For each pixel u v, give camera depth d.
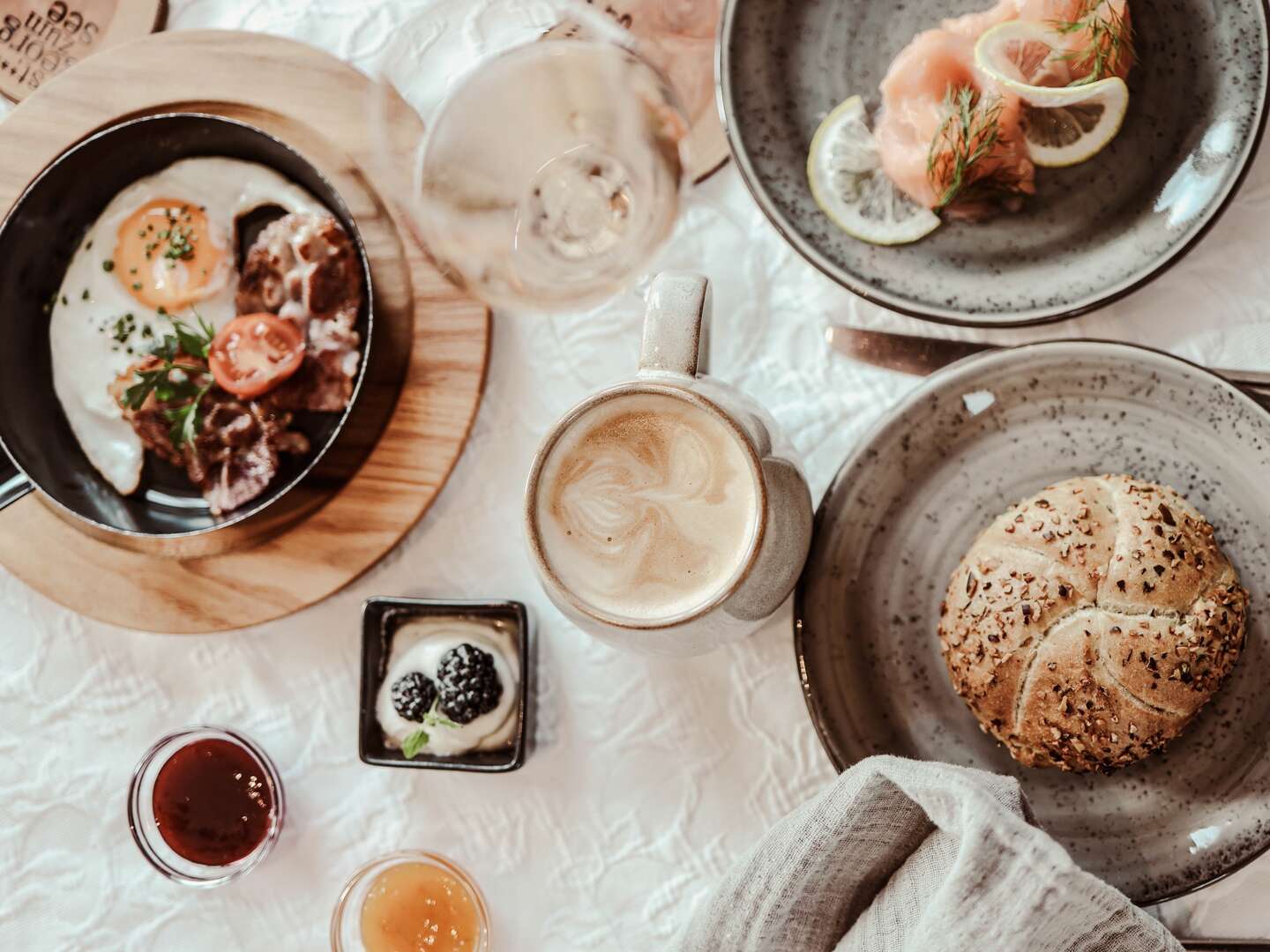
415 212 0.59
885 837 0.58
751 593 0.55
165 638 0.66
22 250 0.64
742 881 0.58
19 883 0.67
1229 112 0.60
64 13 0.67
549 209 0.59
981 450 0.61
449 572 0.65
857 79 0.63
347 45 0.66
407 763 0.62
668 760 0.64
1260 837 0.58
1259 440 0.58
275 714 0.66
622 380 0.56
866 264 0.62
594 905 0.64
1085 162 0.61
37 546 0.66
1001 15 0.60
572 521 0.56
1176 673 0.57
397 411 0.64
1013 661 0.58
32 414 0.64
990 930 0.53
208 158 0.64
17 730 0.67
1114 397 0.60
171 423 0.64
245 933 0.66
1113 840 0.60
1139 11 0.60
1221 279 0.62
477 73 0.60
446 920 0.64
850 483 0.61
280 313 0.64
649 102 0.60
